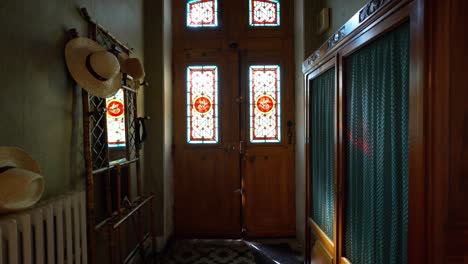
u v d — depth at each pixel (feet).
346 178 4.44
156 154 8.59
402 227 3.02
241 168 9.70
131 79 6.89
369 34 3.51
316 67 5.67
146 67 8.59
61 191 4.38
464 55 2.38
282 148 9.71
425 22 2.42
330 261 4.96
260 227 9.74
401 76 3.02
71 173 4.67
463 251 2.41
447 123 2.40
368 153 3.75
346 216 4.45
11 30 3.40
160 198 8.61
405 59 2.93
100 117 5.45
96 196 5.49
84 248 4.46
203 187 9.74
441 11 2.37
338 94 4.54
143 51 8.43
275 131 9.73
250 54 9.68
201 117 9.70
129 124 7.00
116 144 6.37
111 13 6.19
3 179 2.99
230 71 9.68
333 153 4.99
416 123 2.53
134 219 7.04
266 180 9.75
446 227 2.41
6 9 3.32
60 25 4.36
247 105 9.66
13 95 3.43
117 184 5.84
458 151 2.40
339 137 4.52
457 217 2.41
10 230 2.95
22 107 3.57
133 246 7.38
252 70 9.70
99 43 5.55
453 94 2.39
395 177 3.12
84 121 4.78
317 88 5.90
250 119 9.70
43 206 3.57
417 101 2.51
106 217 5.85
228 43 9.66
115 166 5.82
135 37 7.75
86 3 5.12
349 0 6.32
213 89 9.69
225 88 9.68
